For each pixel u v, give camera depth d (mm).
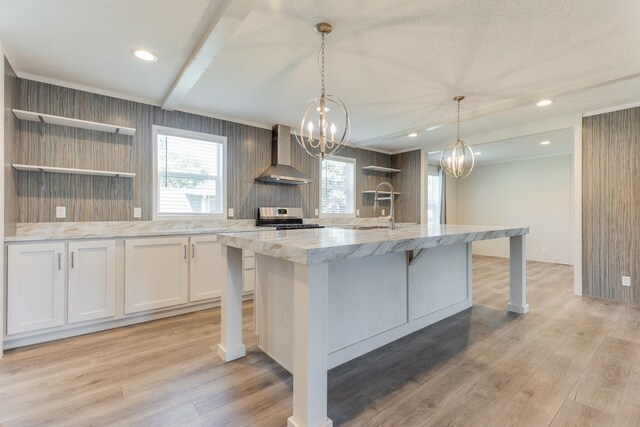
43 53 2488
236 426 1512
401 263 2629
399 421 1559
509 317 3109
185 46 2404
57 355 2254
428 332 2730
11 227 2570
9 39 2281
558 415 1593
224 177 4066
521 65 2691
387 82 3055
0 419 1546
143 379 1927
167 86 3125
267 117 4156
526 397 1751
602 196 3701
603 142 3682
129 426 1504
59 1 1893
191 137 3828
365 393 1805
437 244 2082
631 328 2779
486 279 4855
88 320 2643
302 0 1873
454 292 3240
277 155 4473
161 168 3629
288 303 2043
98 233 2828
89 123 2934
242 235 2076
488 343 2484
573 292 4039
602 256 3717
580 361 2166
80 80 2975
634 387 1840
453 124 4301
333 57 2568
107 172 3064
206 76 2930
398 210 6312
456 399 1739
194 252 3221
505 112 3777
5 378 1935
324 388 1492
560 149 5828
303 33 2223
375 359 2230
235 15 1938
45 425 1507
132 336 2609
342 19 2062
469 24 2111
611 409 1638
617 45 2354
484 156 6570
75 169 2887
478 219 7605
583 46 2373
